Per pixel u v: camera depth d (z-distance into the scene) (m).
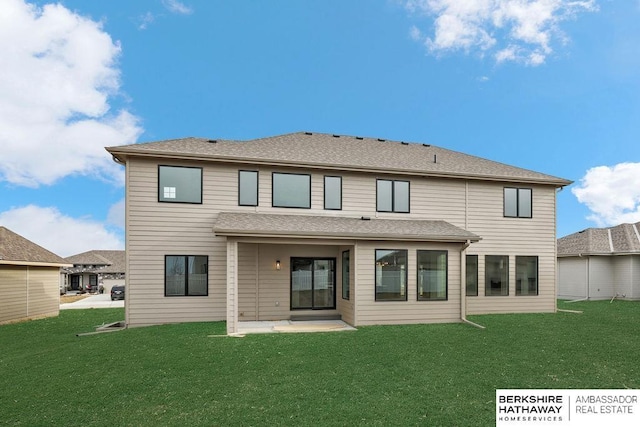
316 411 5.31
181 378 6.75
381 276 12.07
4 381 6.68
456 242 12.58
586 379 6.73
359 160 14.54
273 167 13.38
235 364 7.56
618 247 22.16
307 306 13.69
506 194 15.51
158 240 12.29
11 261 14.41
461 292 12.54
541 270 15.52
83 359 8.02
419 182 14.69
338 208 13.84
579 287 22.58
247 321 13.05
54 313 17.00
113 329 11.81
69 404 5.64
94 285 49.41
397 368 7.31
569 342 9.59
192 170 12.73
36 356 8.45
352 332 10.67
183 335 10.25
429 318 12.24
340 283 13.69
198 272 12.56
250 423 4.96
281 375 6.89
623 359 8.02
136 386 6.36
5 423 5.03
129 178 12.18
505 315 14.19
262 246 13.45
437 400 5.72
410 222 13.88
